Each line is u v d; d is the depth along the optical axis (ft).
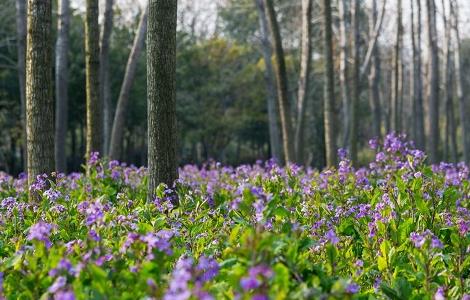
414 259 17.19
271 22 53.06
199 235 19.72
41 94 29.17
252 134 163.53
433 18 86.79
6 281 13.78
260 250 11.42
